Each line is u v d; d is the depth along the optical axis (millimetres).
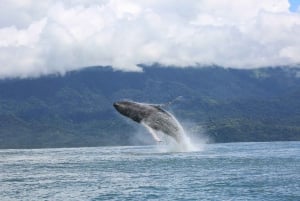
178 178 131000
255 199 98250
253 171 144625
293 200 97000
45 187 121625
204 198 100062
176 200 98688
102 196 105000
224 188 111500
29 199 104312
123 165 175500
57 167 182250
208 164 170125
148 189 112438
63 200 102000
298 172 139875
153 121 182875
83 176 143375
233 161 181750
